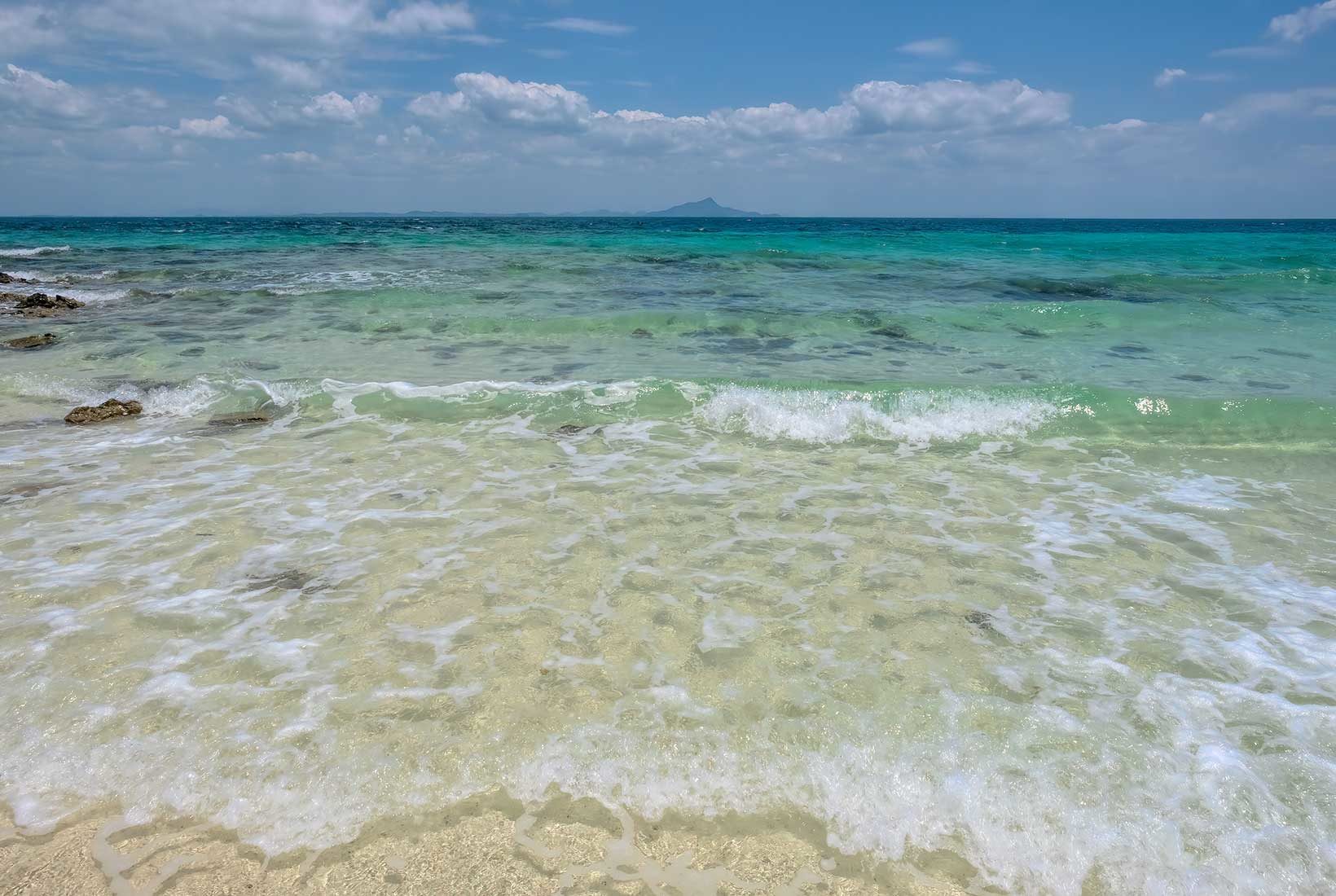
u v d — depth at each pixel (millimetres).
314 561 4645
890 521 5367
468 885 2512
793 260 24234
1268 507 5660
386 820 2756
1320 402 7543
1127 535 5172
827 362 10086
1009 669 3629
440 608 4129
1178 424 7375
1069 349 10914
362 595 4246
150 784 2891
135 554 4688
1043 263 23484
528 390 8172
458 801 2836
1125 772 2965
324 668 3574
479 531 5113
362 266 21688
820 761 3027
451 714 3264
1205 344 11250
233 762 2982
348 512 5383
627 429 7375
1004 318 13031
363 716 3240
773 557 4793
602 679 3520
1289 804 2818
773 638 3875
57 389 8500
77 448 6691
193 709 3270
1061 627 4008
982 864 2621
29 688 3381
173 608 4066
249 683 3455
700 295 15969
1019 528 5281
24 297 15164
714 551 4875
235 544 4852
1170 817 2770
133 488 5785
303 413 7711
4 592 4191
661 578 4500
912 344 11320
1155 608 4211
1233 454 6809
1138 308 13484
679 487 5965
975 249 29578
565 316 12922
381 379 9000
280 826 2730
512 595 4273
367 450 6730
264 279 18719
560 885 2516
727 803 2844
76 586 4277
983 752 3070
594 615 4078
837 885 2539
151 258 25656
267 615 4027
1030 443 7090
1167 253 27781
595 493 5828
